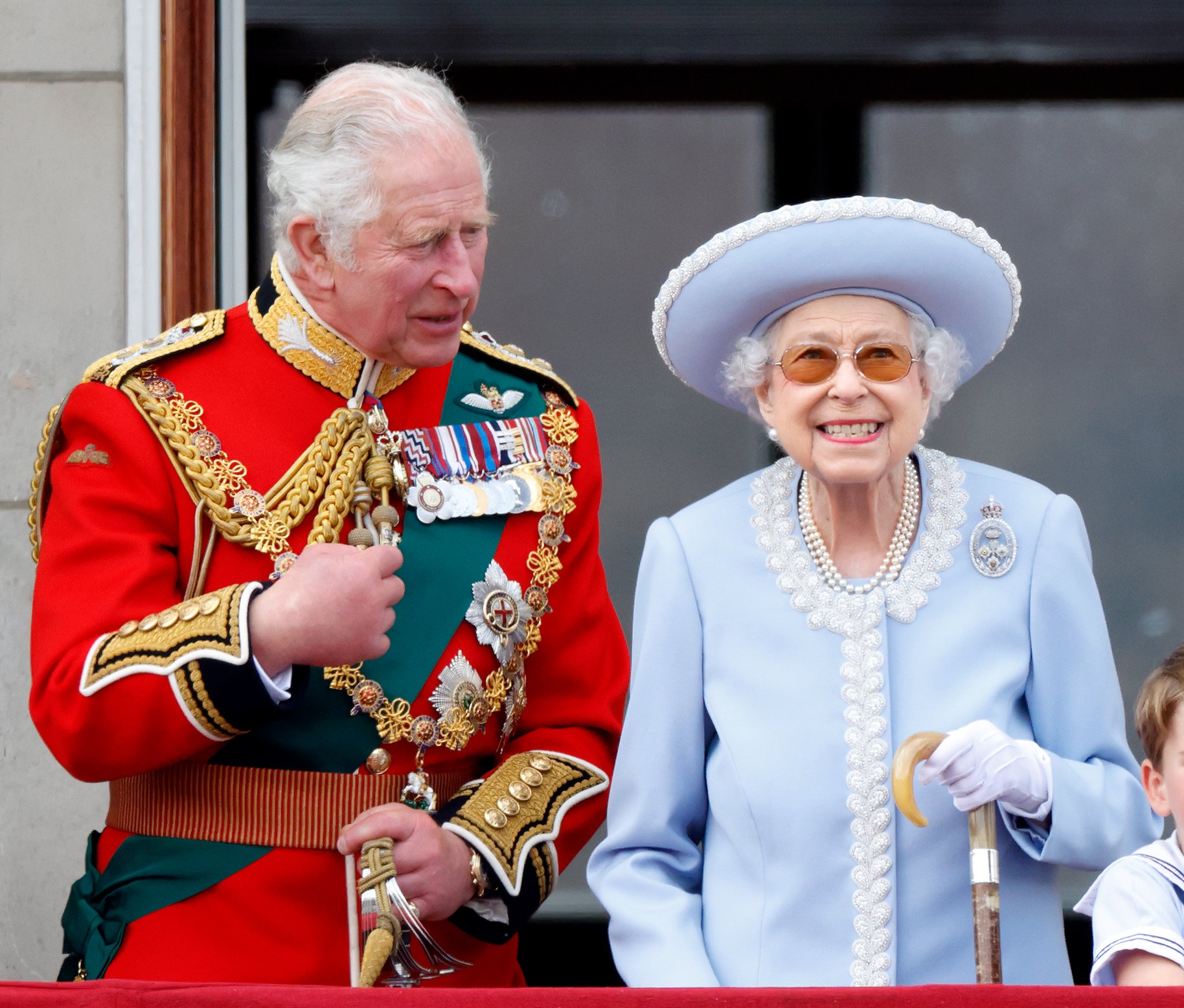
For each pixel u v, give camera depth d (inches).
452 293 384.2
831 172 644.7
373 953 355.3
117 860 392.5
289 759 384.5
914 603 362.9
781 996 267.3
